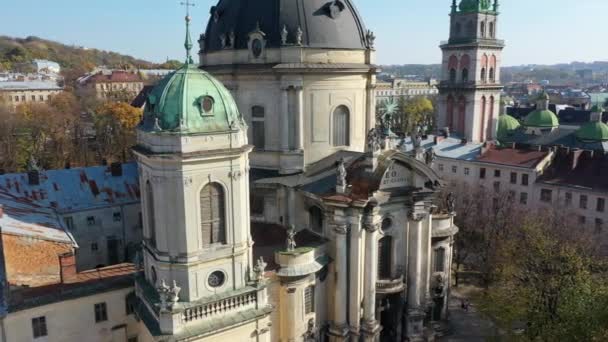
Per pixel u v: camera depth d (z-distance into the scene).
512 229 79.12
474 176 110.56
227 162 38.19
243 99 56.66
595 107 132.38
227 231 39.25
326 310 52.91
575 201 95.00
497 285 64.31
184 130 36.12
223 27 57.03
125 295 47.25
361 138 59.53
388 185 51.88
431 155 60.75
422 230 55.88
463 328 63.69
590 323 43.16
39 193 66.38
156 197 37.41
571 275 50.41
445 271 62.78
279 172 55.81
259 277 41.34
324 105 55.59
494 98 150.12
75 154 134.25
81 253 67.12
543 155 102.19
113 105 152.50
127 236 70.19
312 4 55.00
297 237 53.25
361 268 51.59
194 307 38.06
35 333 43.62
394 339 57.38
